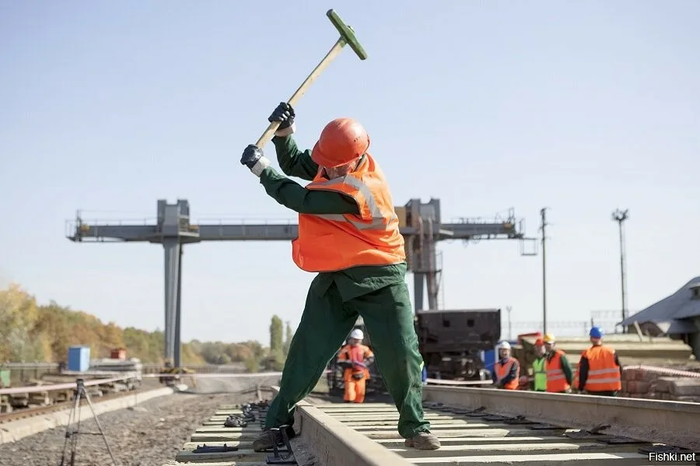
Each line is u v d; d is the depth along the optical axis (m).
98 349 80.06
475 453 4.38
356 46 4.84
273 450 4.74
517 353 20.83
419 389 4.36
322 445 4.21
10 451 12.43
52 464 11.20
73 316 78.38
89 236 50.56
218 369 77.81
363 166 4.25
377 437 5.19
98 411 21.64
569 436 5.30
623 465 3.93
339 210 4.17
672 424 4.68
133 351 91.56
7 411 18.31
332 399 23.80
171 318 50.66
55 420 17.28
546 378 12.53
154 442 14.14
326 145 4.20
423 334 24.81
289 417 4.86
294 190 4.25
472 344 24.72
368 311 4.30
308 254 4.32
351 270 4.25
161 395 36.16
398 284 4.30
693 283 20.94
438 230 50.53
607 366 11.08
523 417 6.72
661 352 19.69
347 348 15.91
